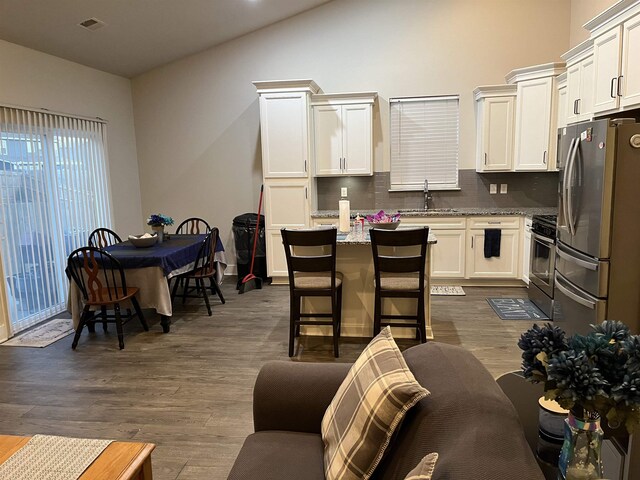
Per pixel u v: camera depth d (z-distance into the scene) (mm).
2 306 4172
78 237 5195
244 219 5855
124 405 2977
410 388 1336
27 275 4477
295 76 6012
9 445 1620
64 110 5059
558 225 3826
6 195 4234
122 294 4031
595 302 3121
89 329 4355
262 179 6234
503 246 5484
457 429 1188
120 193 6090
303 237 3492
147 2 4445
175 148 6379
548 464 1354
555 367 1000
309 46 5941
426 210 5902
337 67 5938
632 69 3191
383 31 5820
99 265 4121
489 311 4680
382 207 6125
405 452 1294
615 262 3041
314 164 5867
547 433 1481
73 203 5117
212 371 3455
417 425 1316
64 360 3703
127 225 6234
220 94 6180
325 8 5852
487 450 1040
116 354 3809
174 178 6441
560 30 5531
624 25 3287
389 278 3768
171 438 2605
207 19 5207
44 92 4777
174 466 2355
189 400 3029
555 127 5137
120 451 1578
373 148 6012
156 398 3061
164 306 4195
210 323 4527
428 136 5945
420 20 5750
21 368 3564
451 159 5953
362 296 4027
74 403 3012
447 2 5684
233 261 6527
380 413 1356
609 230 3016
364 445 1380
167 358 3705
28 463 1510
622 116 3783
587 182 3215
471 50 5715
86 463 1508
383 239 3443
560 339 1103
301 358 3652
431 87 5832
